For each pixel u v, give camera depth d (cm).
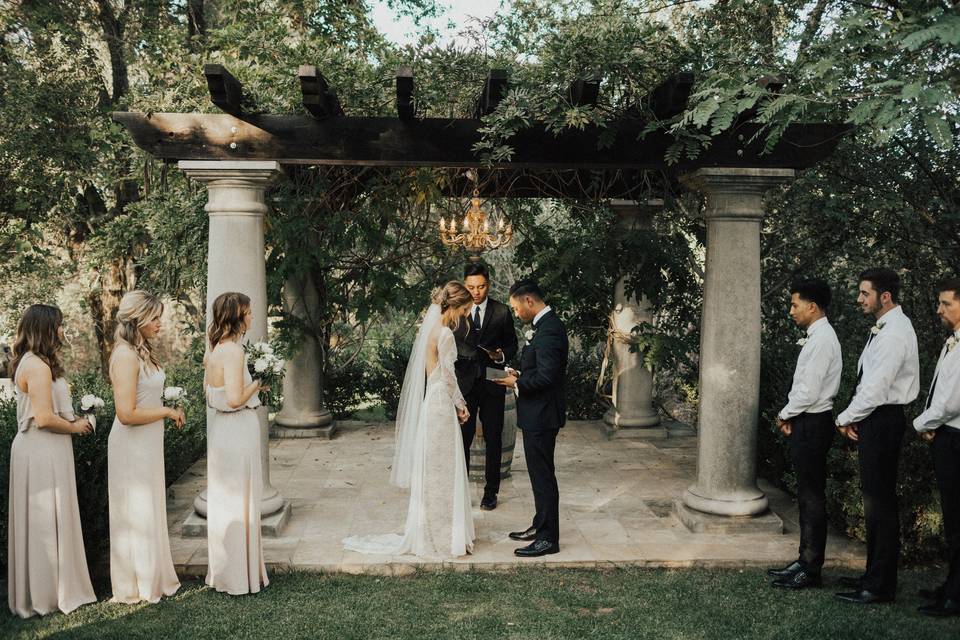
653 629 392
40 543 402
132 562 418
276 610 411
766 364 698
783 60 493
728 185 506
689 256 761
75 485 425
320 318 840
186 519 534
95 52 1145
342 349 1073
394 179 688
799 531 536
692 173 515
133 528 416
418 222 795
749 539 518
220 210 509
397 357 977
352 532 529
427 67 489
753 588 446
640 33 481
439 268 846
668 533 531
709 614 409
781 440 628
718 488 538
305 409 847
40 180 1018
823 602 424
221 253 511
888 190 689
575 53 464
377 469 703
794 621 399
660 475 691
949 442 398
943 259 720
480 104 498
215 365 422
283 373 450
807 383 432
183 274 827
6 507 445
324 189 687
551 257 770
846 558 484
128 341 407
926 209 711
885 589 421
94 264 1130
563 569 477
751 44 598
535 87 470
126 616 402
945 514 405
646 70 484
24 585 405
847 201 721
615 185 716
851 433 425
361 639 379
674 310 809
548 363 475
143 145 494
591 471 705
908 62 416
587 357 992
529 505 596
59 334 410
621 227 768
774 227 830
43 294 1224
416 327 1037
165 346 1461
